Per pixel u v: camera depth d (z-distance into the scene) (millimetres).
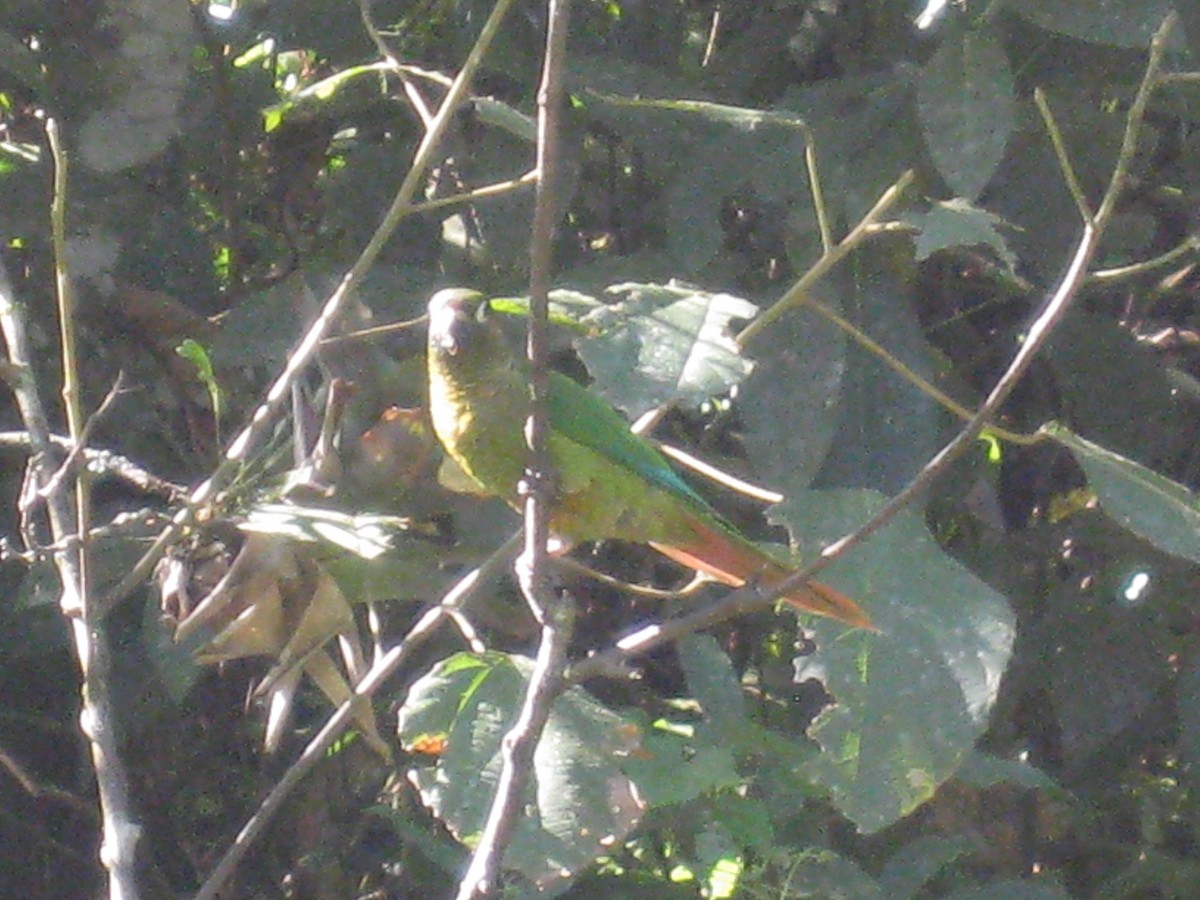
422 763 6383
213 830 6934
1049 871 6203
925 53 6180
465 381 5211
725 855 5145
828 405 5516
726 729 5559
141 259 6598
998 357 6863
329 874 6805
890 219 5652
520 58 6250
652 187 6668
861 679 4605
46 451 4402
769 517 4863
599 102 5910
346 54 6566
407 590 5215
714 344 4445
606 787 4184
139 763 6789
